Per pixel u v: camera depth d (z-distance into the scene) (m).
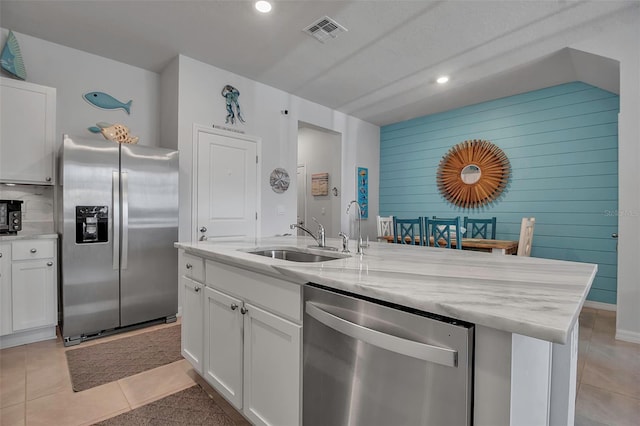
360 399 1.04
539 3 2.46
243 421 1.67
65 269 2.56
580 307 0.82
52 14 2.62
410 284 1.02
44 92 2.75
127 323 2.87
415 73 3.72
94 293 2.70
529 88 4.09
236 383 1.62
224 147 3.71
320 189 5.55
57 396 1.88
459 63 3.45
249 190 3.96
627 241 2.71
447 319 0.84
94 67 3.28
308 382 1.23
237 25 2.79
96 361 2.31
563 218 3.94
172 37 2.99
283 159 4.34
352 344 1.06
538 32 2.84
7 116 2.59
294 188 4.47
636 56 2.66
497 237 4.46
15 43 2.76
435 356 0.82
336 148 5.29
